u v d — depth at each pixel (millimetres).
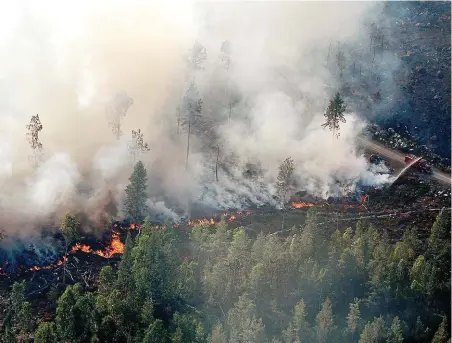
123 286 107438
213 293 107500
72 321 97000
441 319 108875
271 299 106625
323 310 101062
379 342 100500
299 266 109750
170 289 105938
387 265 111688
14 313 103625
